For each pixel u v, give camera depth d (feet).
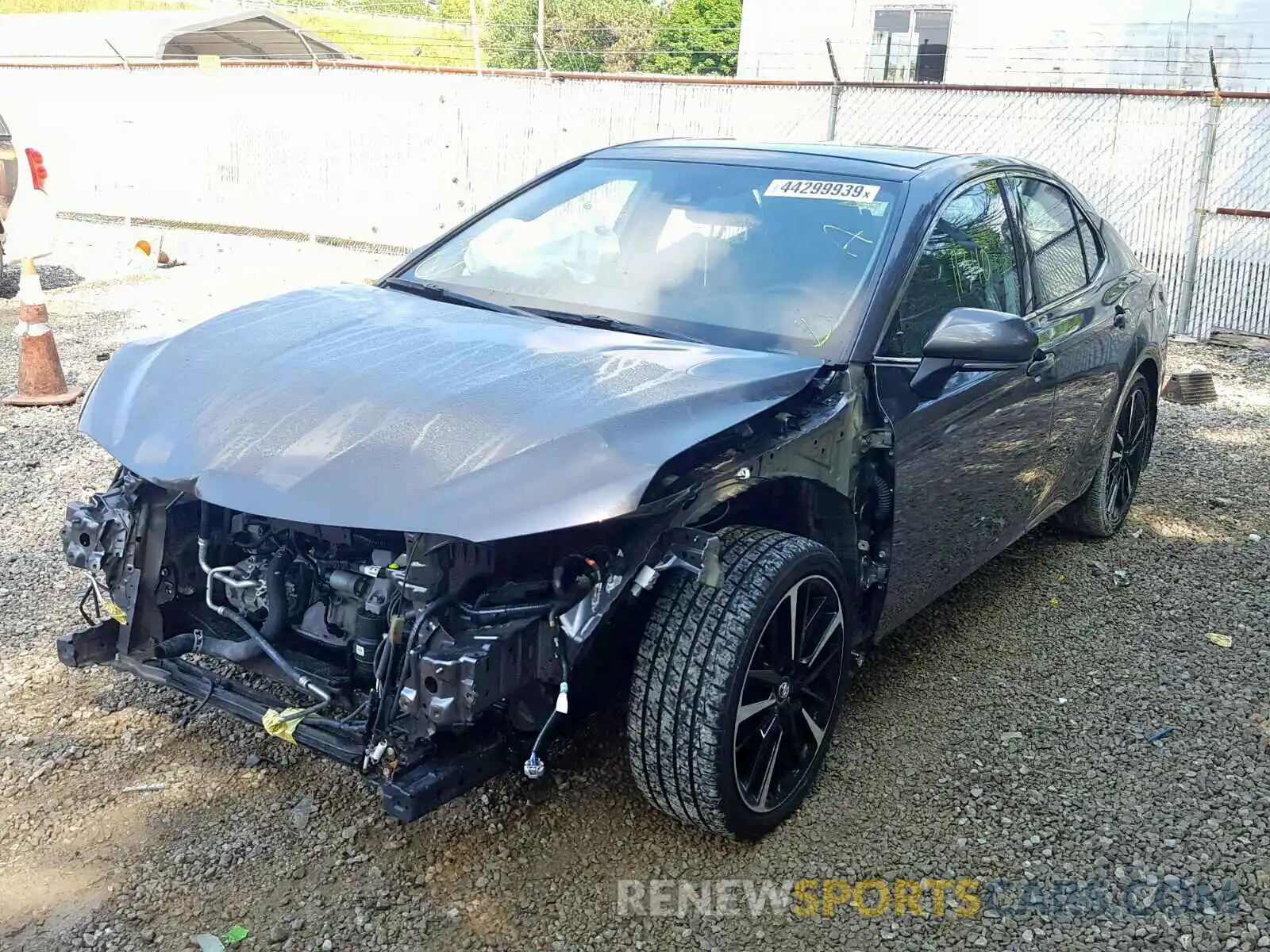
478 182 46.93
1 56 72.18
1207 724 13.03
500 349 10.40
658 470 8.63
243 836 10.30
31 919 9.16
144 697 12.50
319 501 8.62
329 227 50.78
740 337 11.37
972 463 12.78
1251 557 18.24
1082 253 16.75
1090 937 9.55
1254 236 35.65
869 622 11.96
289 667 9.77
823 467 10.41
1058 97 37.17
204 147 53.01
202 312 33.88
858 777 11.69
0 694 12.41
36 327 23.63
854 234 12.14
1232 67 52.24
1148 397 19.26
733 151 13.98
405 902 9.58
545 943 9.22
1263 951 9.41
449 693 8.37
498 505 8.35
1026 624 15.52
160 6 148.66
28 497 18.45
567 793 11.12
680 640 9.48
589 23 114.62
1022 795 11.50
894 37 59.06
